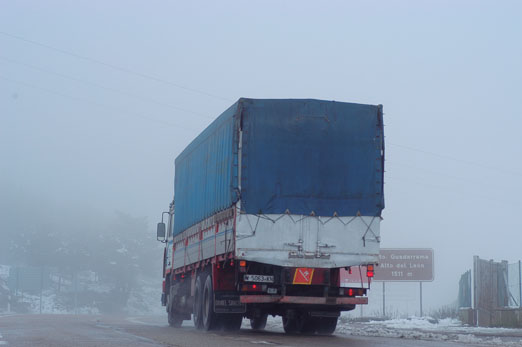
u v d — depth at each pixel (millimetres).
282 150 16219
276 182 16094
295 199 16078
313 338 15211
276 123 16281
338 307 16938
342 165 16391
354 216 16312
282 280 15852
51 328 18281
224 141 17234
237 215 15852
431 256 35094
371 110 16703
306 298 15992
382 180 16562
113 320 29016
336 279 16312
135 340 13820
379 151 16625
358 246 16234
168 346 12336
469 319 26359
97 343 12859
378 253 16328
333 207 16234
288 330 18844
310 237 16031
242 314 17703
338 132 16453
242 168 16047
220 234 17094
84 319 28641
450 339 15227
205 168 19234
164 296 26406
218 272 17188
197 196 20109
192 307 20891
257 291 16078
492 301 25062
